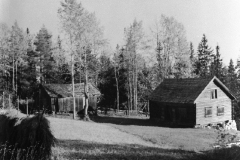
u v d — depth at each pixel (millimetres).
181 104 35000
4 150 9406
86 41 35344
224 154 13992
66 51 34969
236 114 49188
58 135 18797
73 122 29422
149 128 31141
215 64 68312
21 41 45531
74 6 33781
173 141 22672
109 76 61500
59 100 43719
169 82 41094
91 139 18297
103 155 12453
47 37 56750
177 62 44531
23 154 9672
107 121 37750
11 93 43625
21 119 10438
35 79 56844
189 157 13688
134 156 12750
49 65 56656
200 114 34000
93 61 41500
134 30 42875
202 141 23188
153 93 40625
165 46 43906
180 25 43094
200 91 34156
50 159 10156
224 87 36250
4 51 45781
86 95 38938
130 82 51969
